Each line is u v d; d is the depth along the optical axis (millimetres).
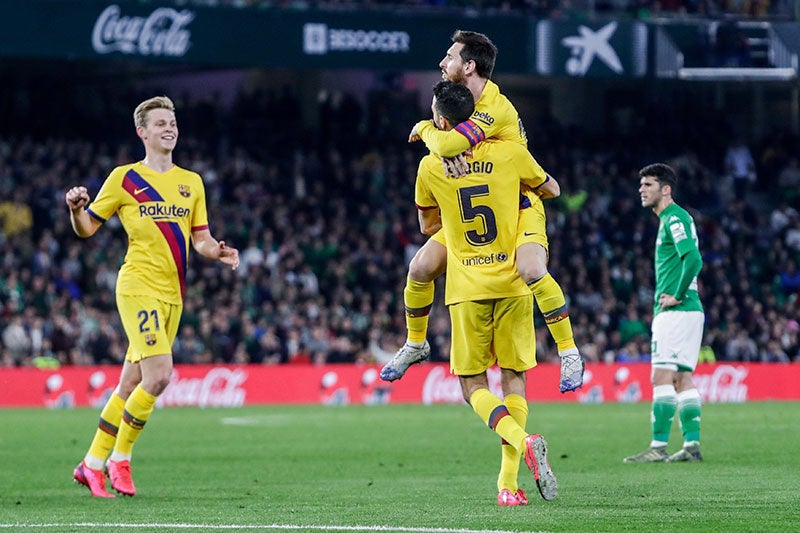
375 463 31750
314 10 73188
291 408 59094
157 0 70562
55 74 86000
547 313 20766
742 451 33219
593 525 18531
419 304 22125
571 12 79562
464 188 20812
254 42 72312
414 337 22328
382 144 88500
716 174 90438
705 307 77062
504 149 20812
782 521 19016
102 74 87438
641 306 76062
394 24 74250
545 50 75500
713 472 27438
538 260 20672
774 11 84500
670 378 30672
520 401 21438
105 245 71938
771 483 24859
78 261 69875
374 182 82812
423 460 32500
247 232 75000
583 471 28203
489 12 77188
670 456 30719
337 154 84500
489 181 20766
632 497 22453
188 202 24859
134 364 24812
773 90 92500
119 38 69812
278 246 76312
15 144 77375
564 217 80375
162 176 24719
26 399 59281
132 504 22734
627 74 76812
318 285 74438
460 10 75188
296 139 86812
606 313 72812
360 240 77312
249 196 79375
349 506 21719
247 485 26328
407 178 84500
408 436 41125
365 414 53812
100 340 62875
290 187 82562
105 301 66062
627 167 88750
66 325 63750
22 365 61969
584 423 46562
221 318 66000
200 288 68188
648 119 91312
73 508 22156
